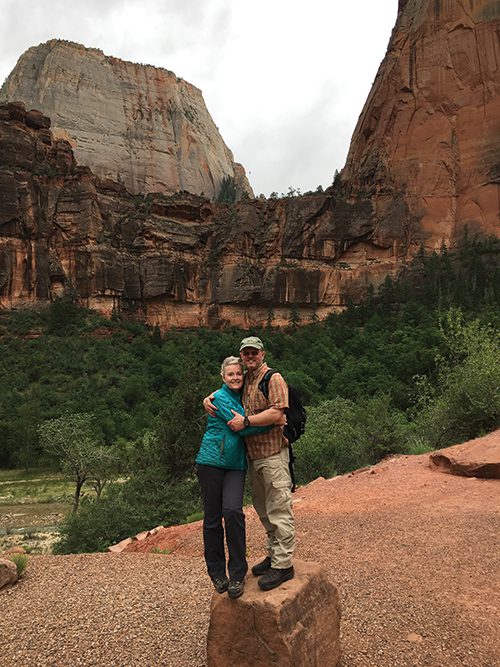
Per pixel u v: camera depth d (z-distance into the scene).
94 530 19.44
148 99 183.50
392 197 100.69
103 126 167.12
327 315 96.31
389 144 103.88
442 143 98.38
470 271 85.00
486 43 96.75
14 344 77.75
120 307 92.38
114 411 63.19
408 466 13.57
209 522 3.77
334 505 10.30
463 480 11.33
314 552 7.25
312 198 104.06
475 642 4.41
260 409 3.78
